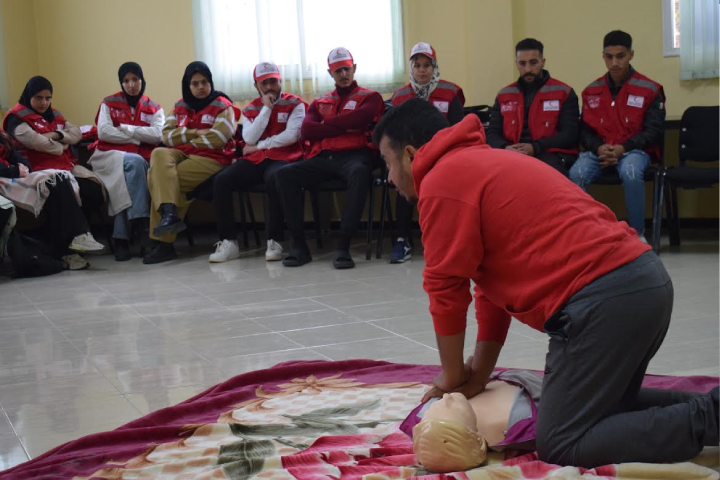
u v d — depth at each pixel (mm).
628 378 1517
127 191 5441
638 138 4852
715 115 4965
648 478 1462
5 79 6176
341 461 1711
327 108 5258
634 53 5582
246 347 2979
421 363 2648
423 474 1588
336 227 6402
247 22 6133
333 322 3334
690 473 1455
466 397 1833
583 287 1502
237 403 2232
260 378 2445
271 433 1941
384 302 3701
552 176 1592
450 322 1692
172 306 3850
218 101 5598
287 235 6355
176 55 6395
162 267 5145
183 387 2500
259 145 5367
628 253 1507
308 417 2049
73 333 3357
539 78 5117
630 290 1479
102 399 2408
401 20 5941
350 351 2848
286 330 3225
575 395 1520
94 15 6449
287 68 6098
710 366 2453
